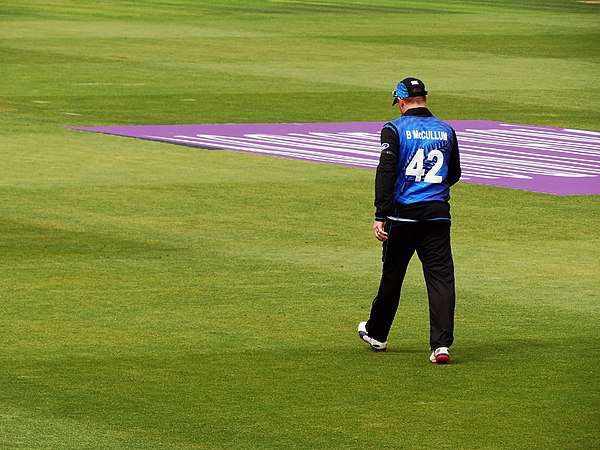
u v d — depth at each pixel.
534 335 38.38
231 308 40.84
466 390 32.72
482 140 82.75
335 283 44.44
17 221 54.19
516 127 89.31
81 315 39.69
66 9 184.50
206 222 54.69
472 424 30.05
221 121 87.88
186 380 33.19
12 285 43.38
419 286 44.66
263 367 34.47
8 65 116.94
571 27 176.00
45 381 32.94
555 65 131.00
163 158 71.88
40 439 28.53
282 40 147.88
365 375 33.91
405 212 35.16
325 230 53.56
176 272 45.62
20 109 90.44
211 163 70.50
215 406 31.08
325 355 35.81
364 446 28.42
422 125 35.41
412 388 32.81
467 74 121.25
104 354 35.50
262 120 88.88
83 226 53.38
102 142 77.12
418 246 35.53
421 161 35.19
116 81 107.94
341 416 30.48
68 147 74.94
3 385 32.56
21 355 35.31
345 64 126.44
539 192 64.06
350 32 160.25
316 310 40.78
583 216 58.06
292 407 31.09
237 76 113.94
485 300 42.59
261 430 29.38
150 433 29.03
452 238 52.69
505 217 57.47
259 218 55.81
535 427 29.84
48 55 126.06
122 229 52.91
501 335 38.31
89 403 31.19
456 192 63.53
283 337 37.59
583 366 35.03
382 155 35.06
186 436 28.88
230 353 35.81
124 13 180.50
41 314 39.72
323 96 102.31
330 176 67.19
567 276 46.25
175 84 107.19
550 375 34.12
